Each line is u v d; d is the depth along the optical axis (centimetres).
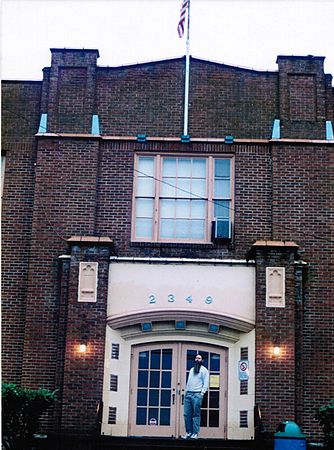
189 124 1827
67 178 1775
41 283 1719
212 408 1606
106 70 1864
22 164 1820
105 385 1585
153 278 1638
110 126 1828
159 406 1617
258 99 1845
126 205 1770
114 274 1641
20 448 1477
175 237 1761
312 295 1698
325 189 1761
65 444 1493
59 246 1739
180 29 1884
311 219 1744
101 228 1756
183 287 1633
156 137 1808
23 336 1716
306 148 1784
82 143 1797
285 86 1834
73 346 1585
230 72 1862
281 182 1764
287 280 1611
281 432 1388
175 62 1869
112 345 1614
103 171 1789
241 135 1822
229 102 1844
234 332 1630
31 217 1786
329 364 1658
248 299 1625
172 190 1788
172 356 1642
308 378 1648
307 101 1830
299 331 1612
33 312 1702
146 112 1838
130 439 1480
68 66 1855
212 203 1773
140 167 1802
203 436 1593
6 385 1458
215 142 1795
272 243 1623
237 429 1583
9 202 1795
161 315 1619
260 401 1550
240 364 1608
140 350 1642
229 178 1792
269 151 1795
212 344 1638
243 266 1641
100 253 1636
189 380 1538
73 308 1606
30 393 1452
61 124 1816
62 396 1559
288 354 1573
